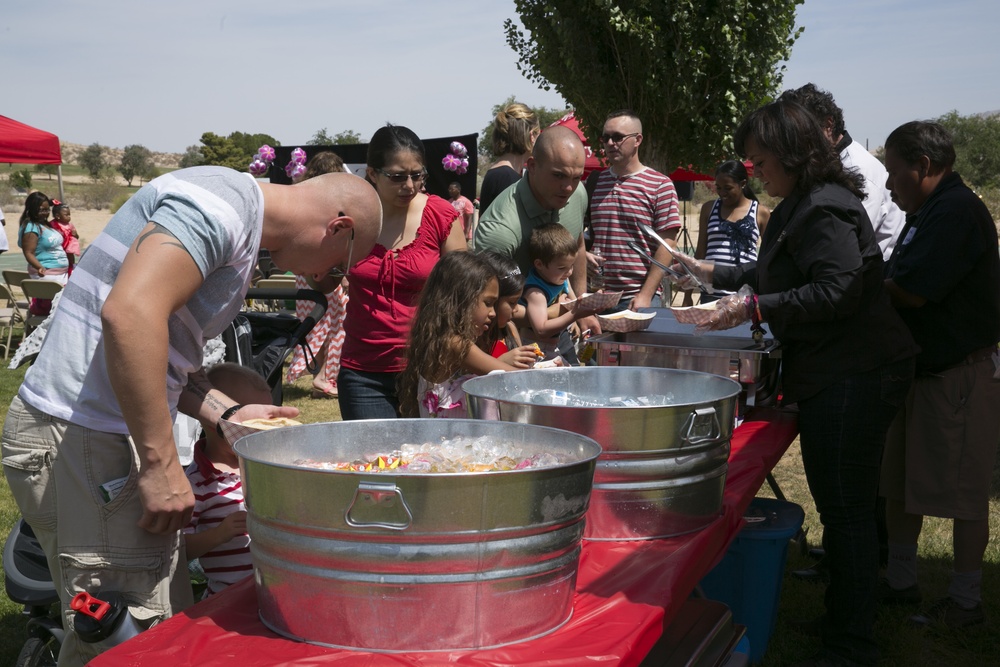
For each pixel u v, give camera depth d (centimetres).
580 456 156
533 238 383
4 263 1916
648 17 799
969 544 337
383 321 336
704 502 194
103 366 174
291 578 135
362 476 126
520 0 872
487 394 213
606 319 339
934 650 327
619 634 141
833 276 254
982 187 3422
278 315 323
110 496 175
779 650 314
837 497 272
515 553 134
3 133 1094
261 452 150
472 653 133
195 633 141
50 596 243
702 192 3950
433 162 1002
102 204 4566
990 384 321
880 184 399
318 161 506
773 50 823
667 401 229
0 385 771
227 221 163
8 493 486
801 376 273
